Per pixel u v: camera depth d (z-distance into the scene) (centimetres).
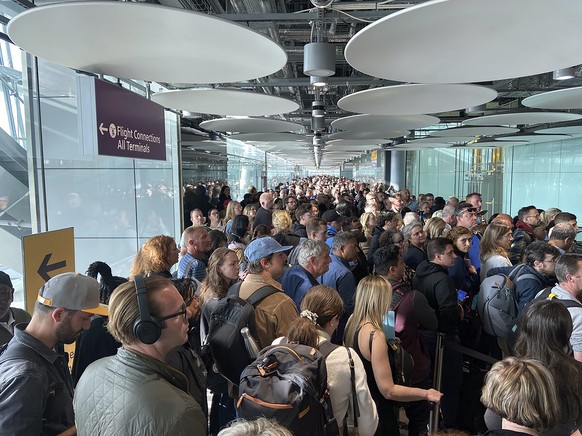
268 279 258
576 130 857
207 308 265
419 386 274
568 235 387
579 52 232
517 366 140
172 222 774
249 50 233
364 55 238
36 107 453
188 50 234
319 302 204
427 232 500
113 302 129
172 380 128
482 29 201
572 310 231
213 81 302
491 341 344
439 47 226
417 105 428
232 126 647
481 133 843
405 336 264
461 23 194
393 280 286
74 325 161
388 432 227
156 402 114
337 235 377
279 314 237
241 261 348
